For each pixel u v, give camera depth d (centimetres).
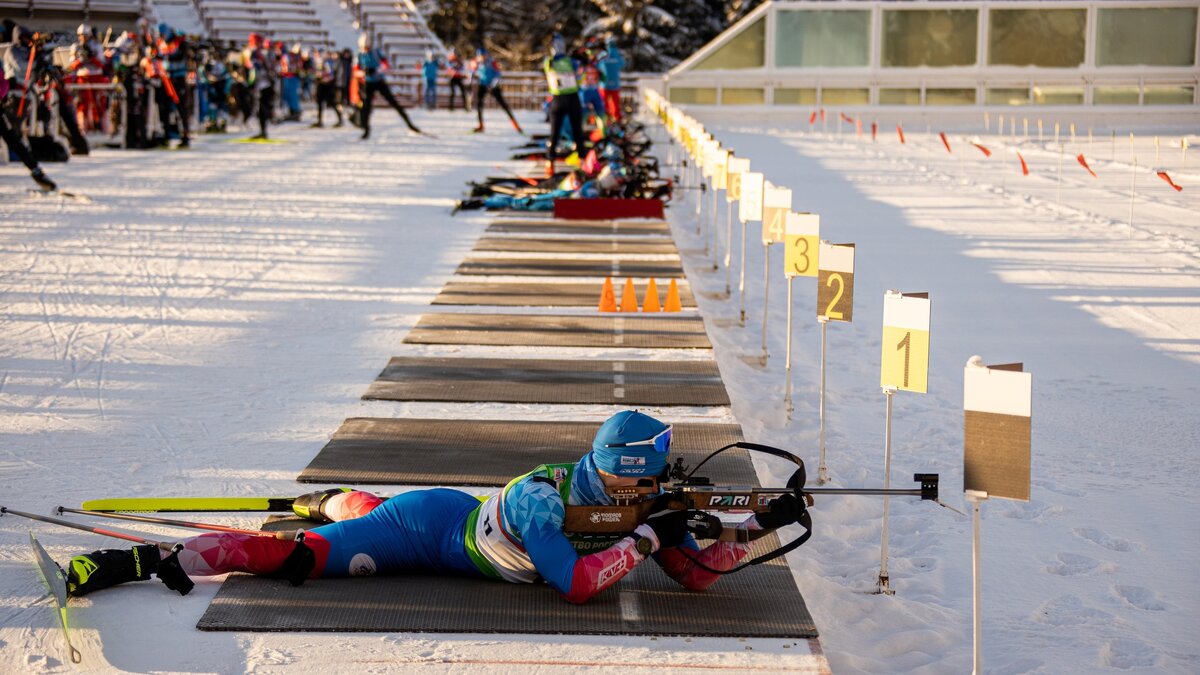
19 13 4275
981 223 1806
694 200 2120
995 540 619
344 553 514
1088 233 1698
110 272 1282
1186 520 642
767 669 446
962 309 1205
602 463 486
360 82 3073
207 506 575
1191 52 3869
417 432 746
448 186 2144
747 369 991
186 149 2728
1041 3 3844
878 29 3897
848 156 2922
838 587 558
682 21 6269
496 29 7156
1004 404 425
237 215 1728
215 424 762
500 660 449
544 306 1162
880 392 916
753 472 683
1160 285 1312
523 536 488
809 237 813
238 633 468
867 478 716
